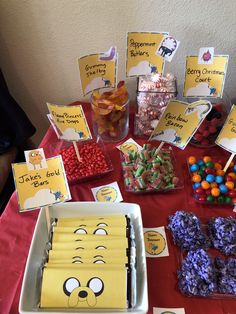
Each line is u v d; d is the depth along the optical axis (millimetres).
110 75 585
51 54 684
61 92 759
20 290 423
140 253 433
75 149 573
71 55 685
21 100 781
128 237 444
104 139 644
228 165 559
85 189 555
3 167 751
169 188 535
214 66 565
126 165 572
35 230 449
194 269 417
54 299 381
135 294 391
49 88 751
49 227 471
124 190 551
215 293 414
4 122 708
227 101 702
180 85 714
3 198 744
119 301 379
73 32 646
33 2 600
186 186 560
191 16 616
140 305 381
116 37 652
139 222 468
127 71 598
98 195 545
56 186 458
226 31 635
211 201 524
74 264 407
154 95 612
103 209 487
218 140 555
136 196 542
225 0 588
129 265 408
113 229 452
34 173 455
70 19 625
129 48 567
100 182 566
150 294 422
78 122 550
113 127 626
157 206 527
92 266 403
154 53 573
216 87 589
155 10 609
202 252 425
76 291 383
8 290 425
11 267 448
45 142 640
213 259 445
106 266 403
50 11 614
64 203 482
